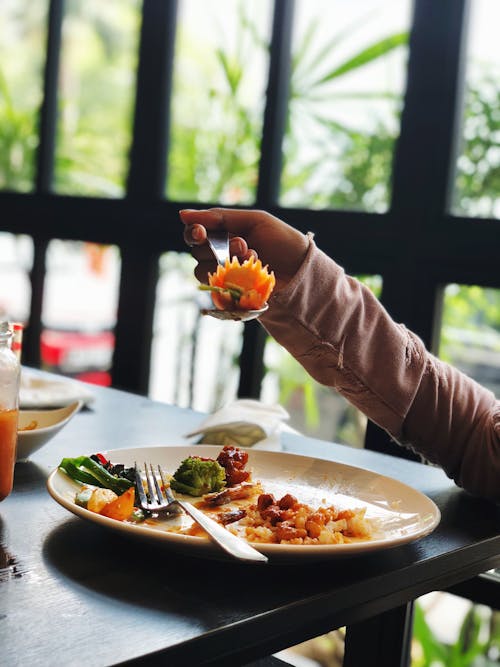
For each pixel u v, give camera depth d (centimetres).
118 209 276
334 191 230
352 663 129
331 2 231
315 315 113
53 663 63
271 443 138
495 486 116
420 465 136
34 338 303
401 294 208
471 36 200
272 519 89
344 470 112
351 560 90
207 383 263
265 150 241
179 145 267
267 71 241
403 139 208
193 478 101
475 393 123
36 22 300
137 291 274
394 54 218
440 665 183
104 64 286
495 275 192
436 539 99
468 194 201
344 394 122
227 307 97
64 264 295
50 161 299
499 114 196
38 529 92
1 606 72
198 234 106
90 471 100
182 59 267
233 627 72
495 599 146
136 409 161
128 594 77
